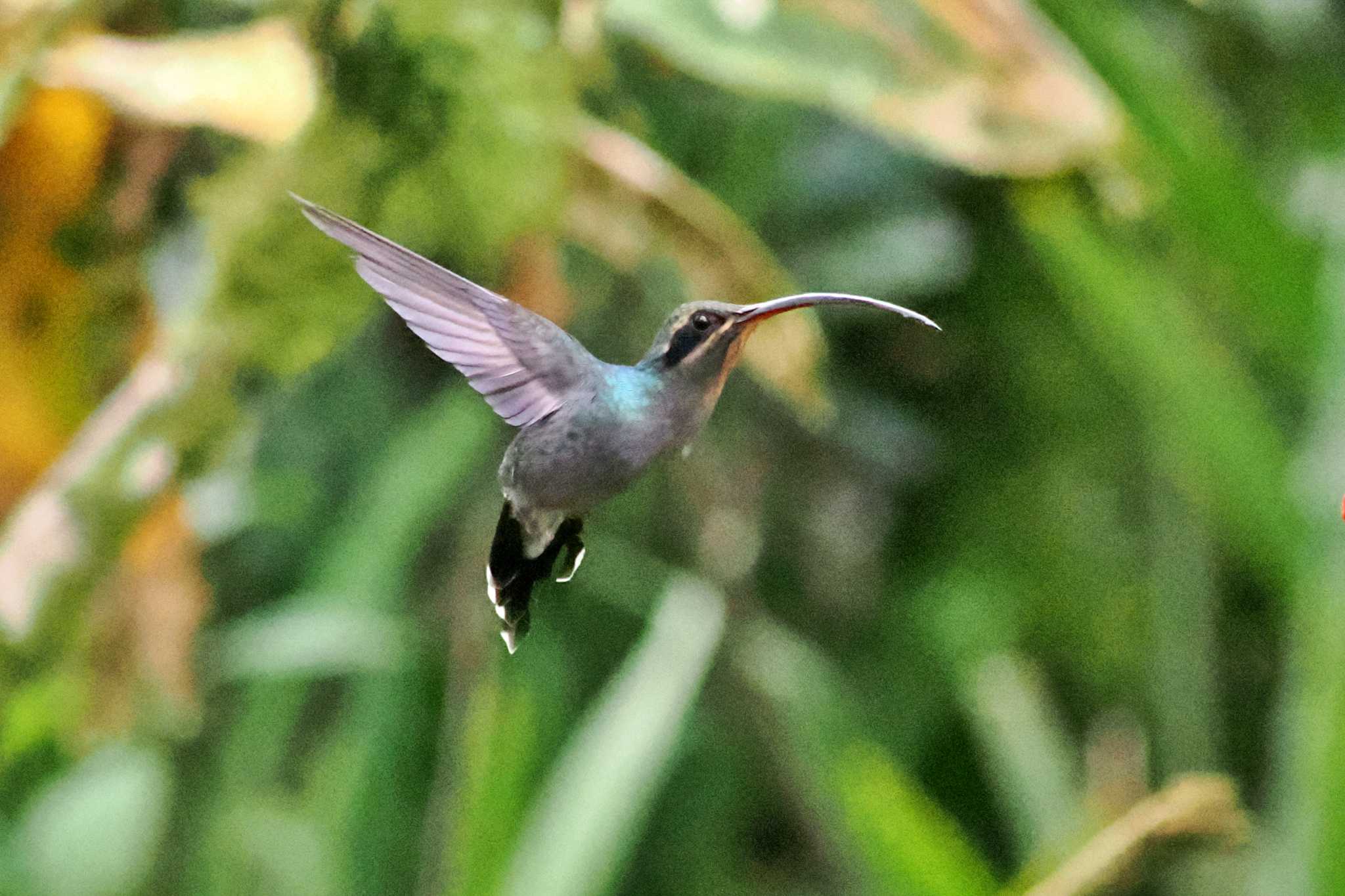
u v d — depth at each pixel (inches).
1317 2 216.4
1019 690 196.7
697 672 176.6
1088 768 221.8
